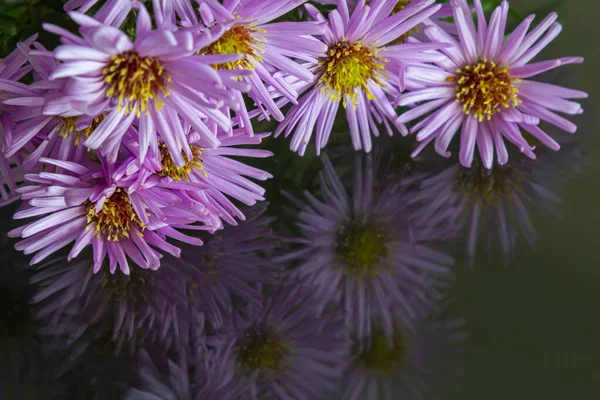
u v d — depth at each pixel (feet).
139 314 1.07
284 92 1.10
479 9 1.13
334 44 1.12
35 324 1.06
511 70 1.14
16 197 1.10
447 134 1.15
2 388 1.03
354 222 1.13
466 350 1.06
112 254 1.08
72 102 1.02
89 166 1.08
